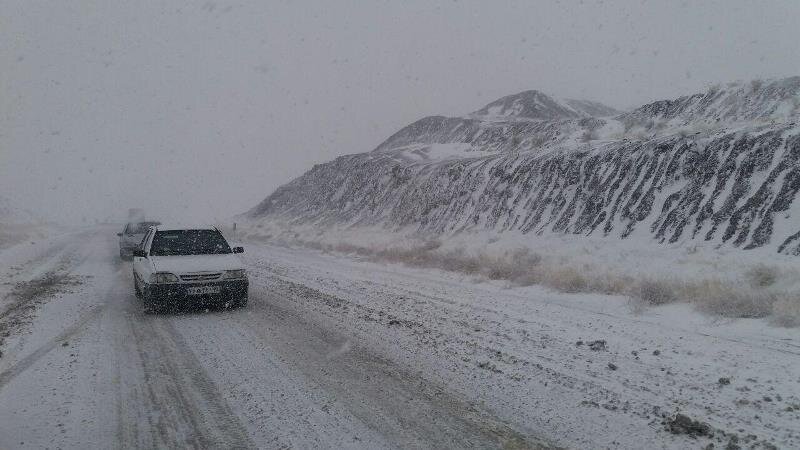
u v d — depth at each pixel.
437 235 25.67
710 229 13.94
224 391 5.89
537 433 4.72
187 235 12.23
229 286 10.79
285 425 4.92
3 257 23.33
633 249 15.02
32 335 8.67
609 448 4.40
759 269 10.62
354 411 5.26
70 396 5.74
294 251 27.80
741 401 5.30
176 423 4.99
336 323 9.48
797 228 11.88
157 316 10.36
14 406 5.45
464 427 4.87
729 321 8.62
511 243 19.77
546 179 22.02
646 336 8.09
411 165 38.59
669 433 4.66
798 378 5.84
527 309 10.54
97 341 8.26
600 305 10.66
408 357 7.21
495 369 6.62
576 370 6.53
